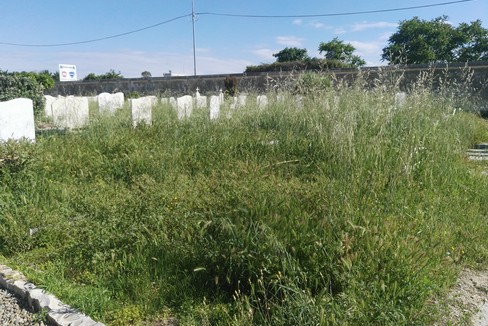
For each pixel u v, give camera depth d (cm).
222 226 276
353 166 381
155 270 274
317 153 488
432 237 309
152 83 2945
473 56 3328
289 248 250
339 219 269
